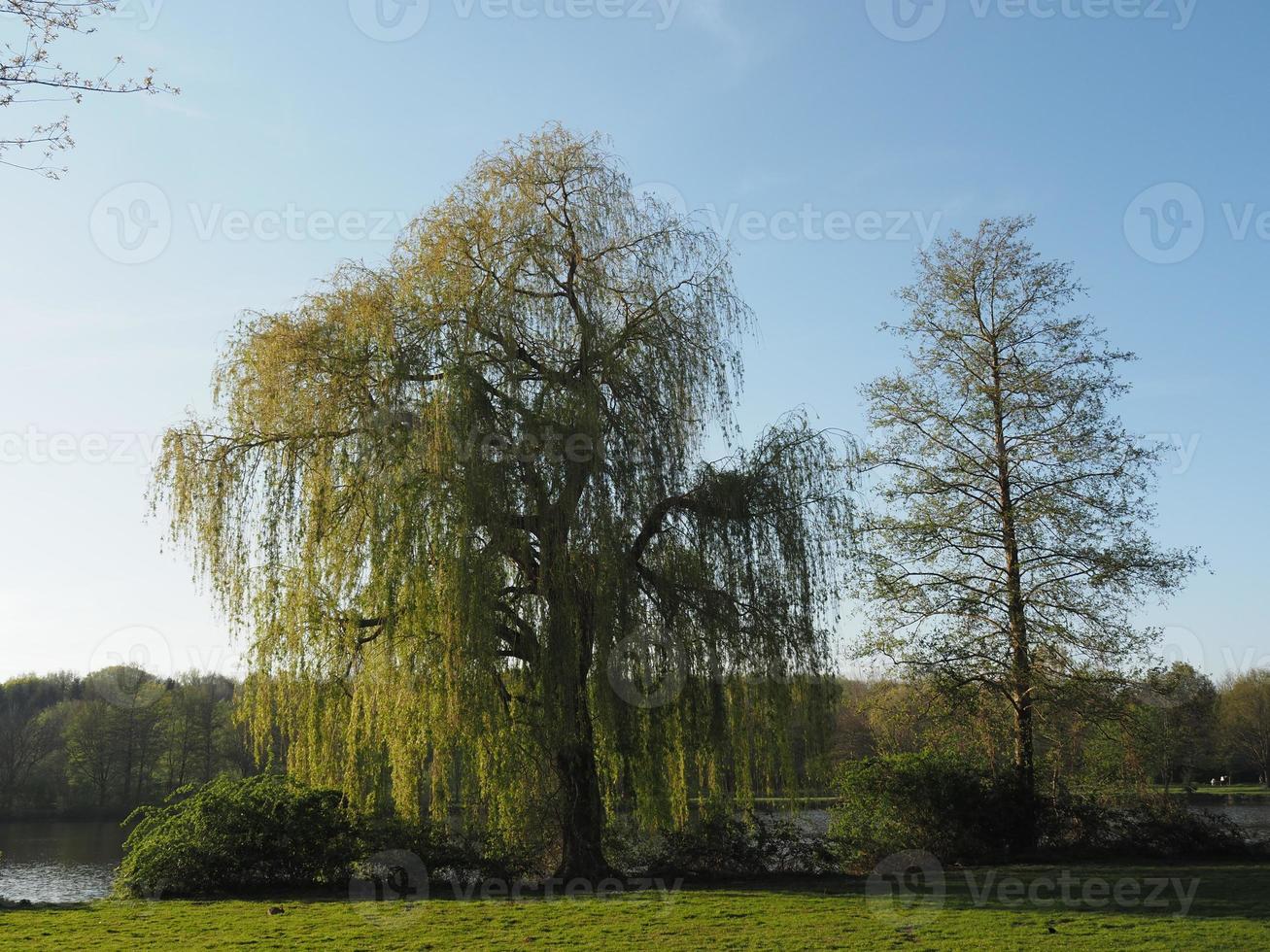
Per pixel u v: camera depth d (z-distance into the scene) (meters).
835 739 19.44
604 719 17.52
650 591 18.27
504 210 19.31
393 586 17.00
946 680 26.28
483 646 16.83
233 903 15.86
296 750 18.75
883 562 27.27
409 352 18.12
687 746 18.47
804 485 19.03
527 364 18.83
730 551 18.36
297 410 18.25
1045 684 25.72
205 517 18.38
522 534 17.64
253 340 19.08
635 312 19.84
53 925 13.84
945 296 28.62
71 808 47.16
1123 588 26.16
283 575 17.98
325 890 17.34
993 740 26.58
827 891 17.27
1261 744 53.59
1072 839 24.70
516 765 17.47
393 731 17.98
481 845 18.03
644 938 12.49
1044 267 27.88
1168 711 26.55
